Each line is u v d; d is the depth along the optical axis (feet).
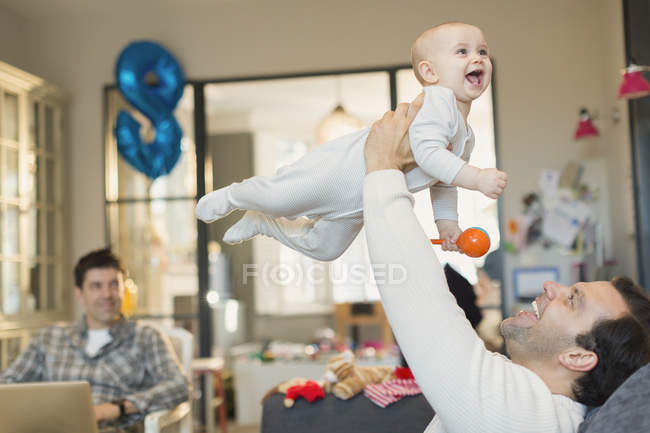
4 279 13.46
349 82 23.02
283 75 15.83
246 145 26.45
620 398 3.87
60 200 15.70
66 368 9.14
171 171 15.88
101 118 16.35
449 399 3.78
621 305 4.32
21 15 16.42
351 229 4.45
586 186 14.83
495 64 15.29
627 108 12.94
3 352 13.21
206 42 16.12
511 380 3.96
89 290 9.25
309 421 6.75
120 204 16.31
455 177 4.02
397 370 7.17
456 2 15.43
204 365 14.49
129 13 16.37
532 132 15.12
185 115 16.87
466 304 10.50
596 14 15.03
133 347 9.27
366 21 15.67
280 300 25.62
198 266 15.93
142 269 16.28
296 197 4.24
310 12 15.87
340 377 7.06
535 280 14.78
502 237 15.03
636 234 12.42
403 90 23.53
